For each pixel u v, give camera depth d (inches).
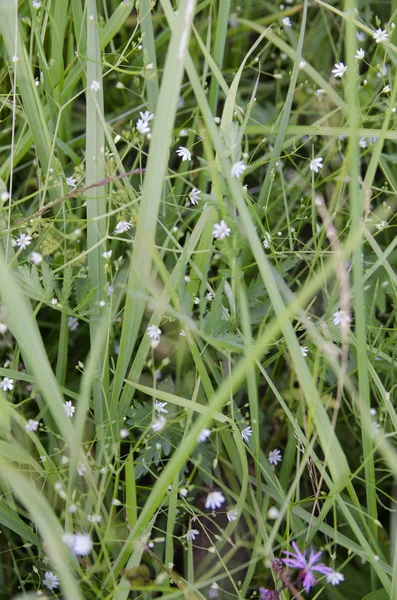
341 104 37.1
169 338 37.4
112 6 41.0
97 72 35.5
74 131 41.4
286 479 36.1
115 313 35.1
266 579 35.7
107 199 36.9
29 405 37.5
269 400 38.5
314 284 29.7
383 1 42.0
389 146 39.9
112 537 33.7
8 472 29.9
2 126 40.4
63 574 29.7
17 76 35.4
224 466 36.5
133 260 32.6
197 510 33.9
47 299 34.1
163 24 41.2
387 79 40.3
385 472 37.4
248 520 35.0
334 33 41.9
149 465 36.5
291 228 36.5
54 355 38.9
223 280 34.0
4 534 36.1
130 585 31.8
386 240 39.4
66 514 32.5
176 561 36.9
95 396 34.8
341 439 37.9
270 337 29.7
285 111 36.8
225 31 38.1
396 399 36.8
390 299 39.4
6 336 37.2
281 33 40.3
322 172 40.1
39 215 34.6
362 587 35.3
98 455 33.9
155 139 31.9
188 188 39.4
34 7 36.6
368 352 35.5
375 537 33.9
